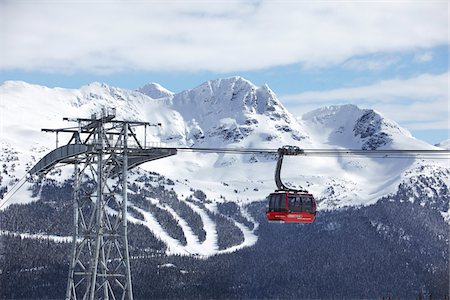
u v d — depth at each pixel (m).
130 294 102.81
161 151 102.50
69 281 106.75
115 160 105.12
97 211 103.81
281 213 98.19
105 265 105.62
